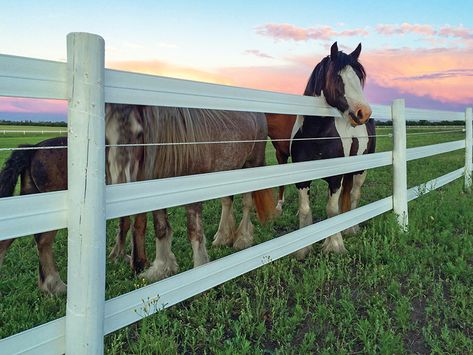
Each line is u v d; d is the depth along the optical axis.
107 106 2.64
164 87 2.11
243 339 2.26
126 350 2.31
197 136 3.33
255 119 4.46
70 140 1.71
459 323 2.57
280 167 3.09
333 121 4.01
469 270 3.33
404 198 4.70
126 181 2.72
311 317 2.70
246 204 4.74
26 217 1.60
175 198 2.27
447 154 14.38
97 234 1.77
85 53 1.66
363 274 3.42
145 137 2.86
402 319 2.56
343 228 3.89
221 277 2.65
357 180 5.06
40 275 3.15
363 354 2.28
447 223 4.71
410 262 3.57
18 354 1.63
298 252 3.89
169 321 2.54
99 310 1.82
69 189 1.73
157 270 3.49
